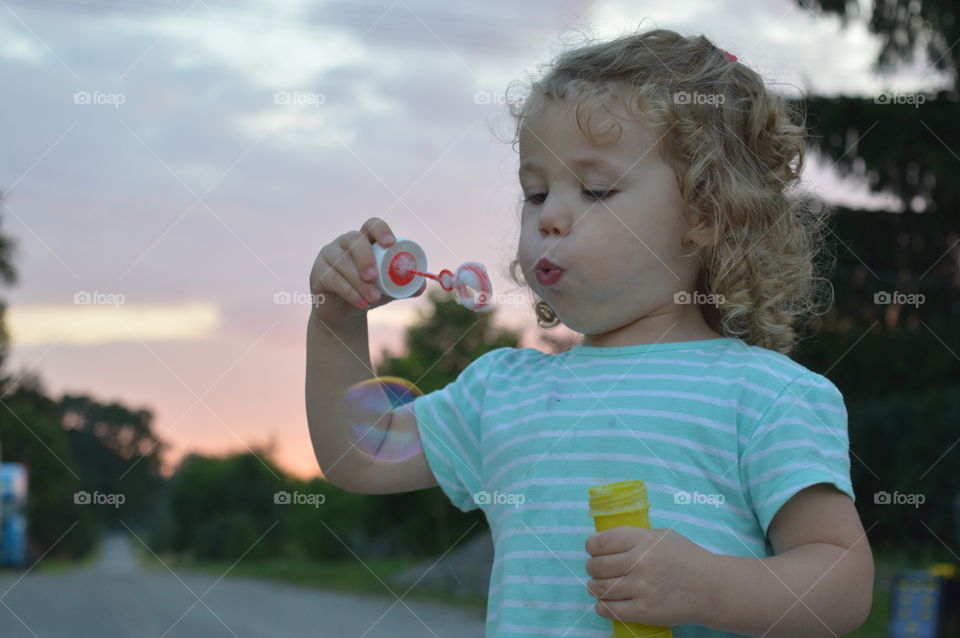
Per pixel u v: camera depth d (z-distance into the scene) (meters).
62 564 35.22
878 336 12.27
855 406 11.99
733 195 1.36
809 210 1.63
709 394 1.25
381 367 12.05
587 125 1.29
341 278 1.37
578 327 1.34
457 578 13.39
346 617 11.04
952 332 12.16
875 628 6.68
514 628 1.25
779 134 1.49
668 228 1.32
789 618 1.11
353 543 19.81
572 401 1.32
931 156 11.30
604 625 1.19
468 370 1.51
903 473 10.83
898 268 12.27
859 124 11.48
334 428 1.46
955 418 10.52
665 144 1.32
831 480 1.16
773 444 1.20
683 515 1.20
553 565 1.25
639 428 1.25
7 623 10.56
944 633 5.44
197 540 34.97
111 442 43.03
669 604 1.08
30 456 35.56
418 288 1.37
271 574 21.56
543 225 1.31
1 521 22.78
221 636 9.20
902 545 10.89
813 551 1.15
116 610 12.55
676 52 1.42
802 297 1.59
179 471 39.78
